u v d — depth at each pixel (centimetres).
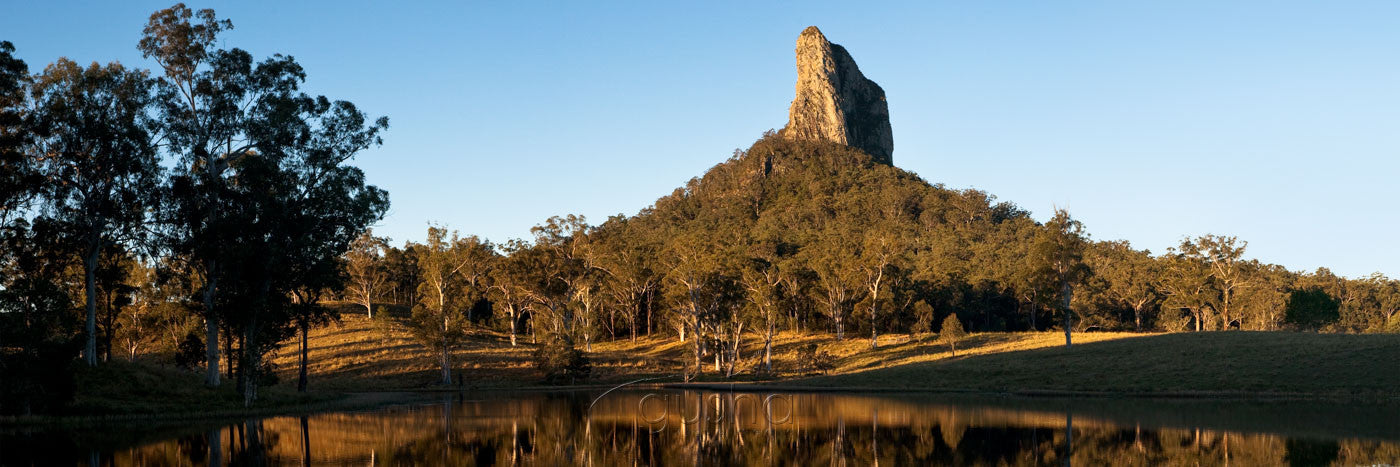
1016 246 17312
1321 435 3669
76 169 4781
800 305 11100
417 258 13938
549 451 3328
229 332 5619
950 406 5238
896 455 3200
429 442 3566
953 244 17562
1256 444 3409
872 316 9644
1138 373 6550
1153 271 12912
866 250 10119
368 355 8750
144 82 4847
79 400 4425
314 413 4934
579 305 10625
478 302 13025
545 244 10738
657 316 11788
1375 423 4094
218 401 4919
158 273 5197
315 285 5291
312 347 9144
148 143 4728
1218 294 11812
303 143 5219
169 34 4988
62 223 4666
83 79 4731
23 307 4116
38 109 4697
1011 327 13125
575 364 8062
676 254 11131
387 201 5528
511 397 6488
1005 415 4609
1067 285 8181
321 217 5228
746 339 10638
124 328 8062
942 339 9531
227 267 4800
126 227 4888
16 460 2961
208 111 5041
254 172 4881
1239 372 6269
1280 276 14650
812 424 4250
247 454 3152
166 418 4422
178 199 4844
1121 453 3197
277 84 5219
